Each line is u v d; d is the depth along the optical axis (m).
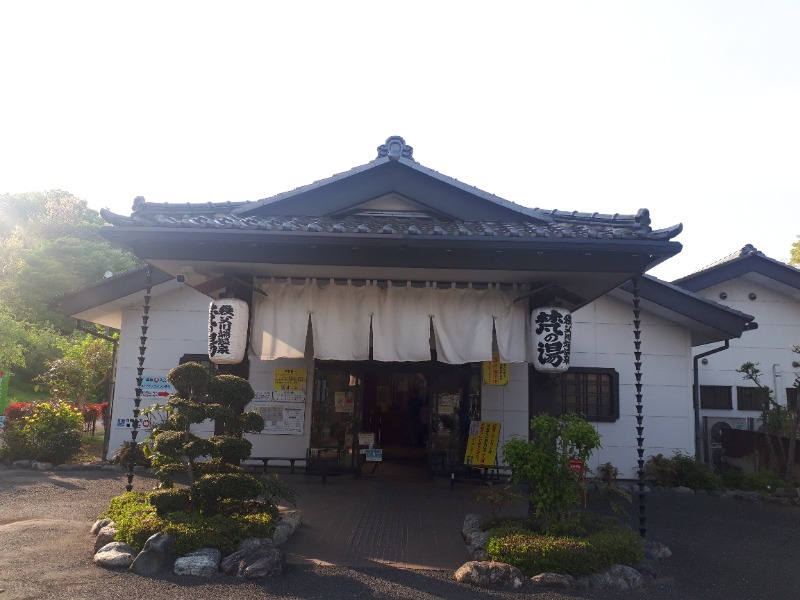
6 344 19.84
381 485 12.10
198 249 8.08
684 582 6.63
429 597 5.73
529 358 9.34
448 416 13.48
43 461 13.31
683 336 14.39
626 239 7.73
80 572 6.07
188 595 5.52
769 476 13.35
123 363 14.02
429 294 9.59
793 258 27.20
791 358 16.61
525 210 9.15
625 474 13.87
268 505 7.94
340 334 9.55
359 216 9.69
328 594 5.70
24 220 50.69
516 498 7.59
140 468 13.11
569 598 5.88
